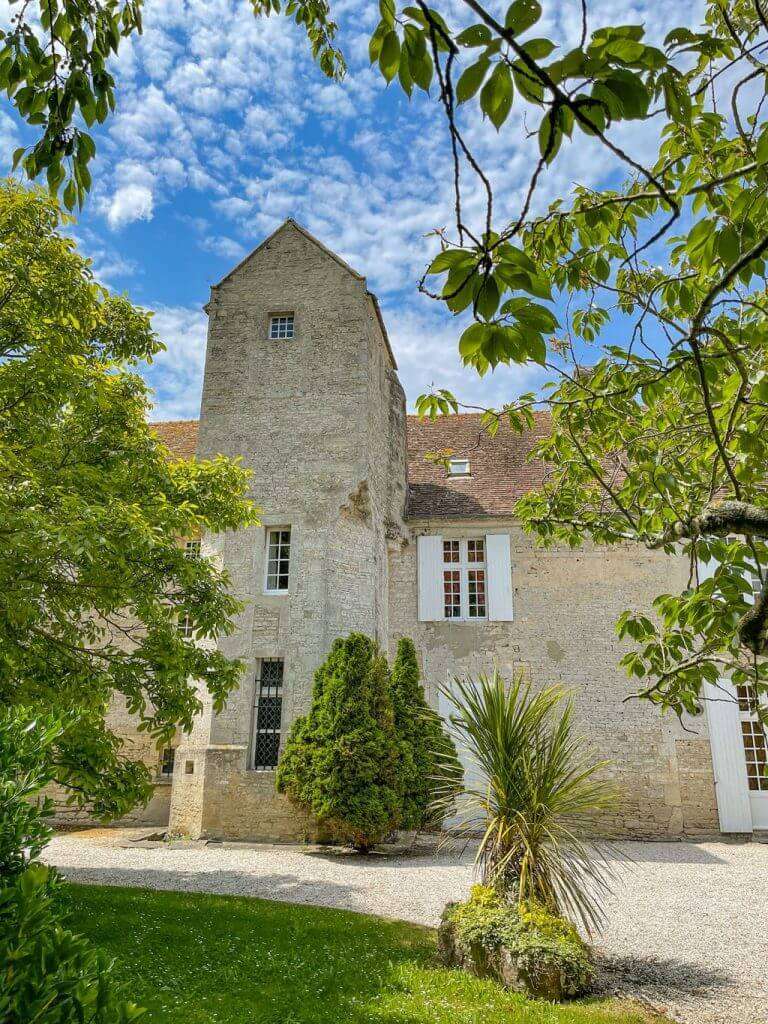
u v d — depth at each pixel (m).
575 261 4.15
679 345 3.99
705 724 15.12
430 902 9.00
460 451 19.28
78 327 7.92
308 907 8.37
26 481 6.28
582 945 6.14
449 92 1.68
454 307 2.02
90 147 2.94
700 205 3.36
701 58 3.47
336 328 15.88
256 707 13.88
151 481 8.12
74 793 6.61
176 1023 4.79
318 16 3.80
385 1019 5.07
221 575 8.20
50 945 1.74
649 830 14.59
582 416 5.64
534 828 6.39
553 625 15.98
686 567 16.00
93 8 3.06
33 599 6.77
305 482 14.94
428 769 12.97
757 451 4.34
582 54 1.63
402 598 16.58
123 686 7.39
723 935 7.85
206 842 12.80
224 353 16.14
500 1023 5.00
